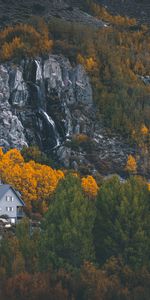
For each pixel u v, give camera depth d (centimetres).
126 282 14650
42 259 15112
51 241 15312
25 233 15725
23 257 15100
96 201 16512
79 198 15988
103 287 14062
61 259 15038
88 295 14025
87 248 15388
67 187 16888
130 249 15575
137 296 14088
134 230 15825
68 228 15388
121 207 15888
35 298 13775
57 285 13938
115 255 15750
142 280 14650
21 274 14125
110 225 15938
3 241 15275
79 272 14588
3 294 13938
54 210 15950
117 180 16812
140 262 15475
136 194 16212
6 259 14900
